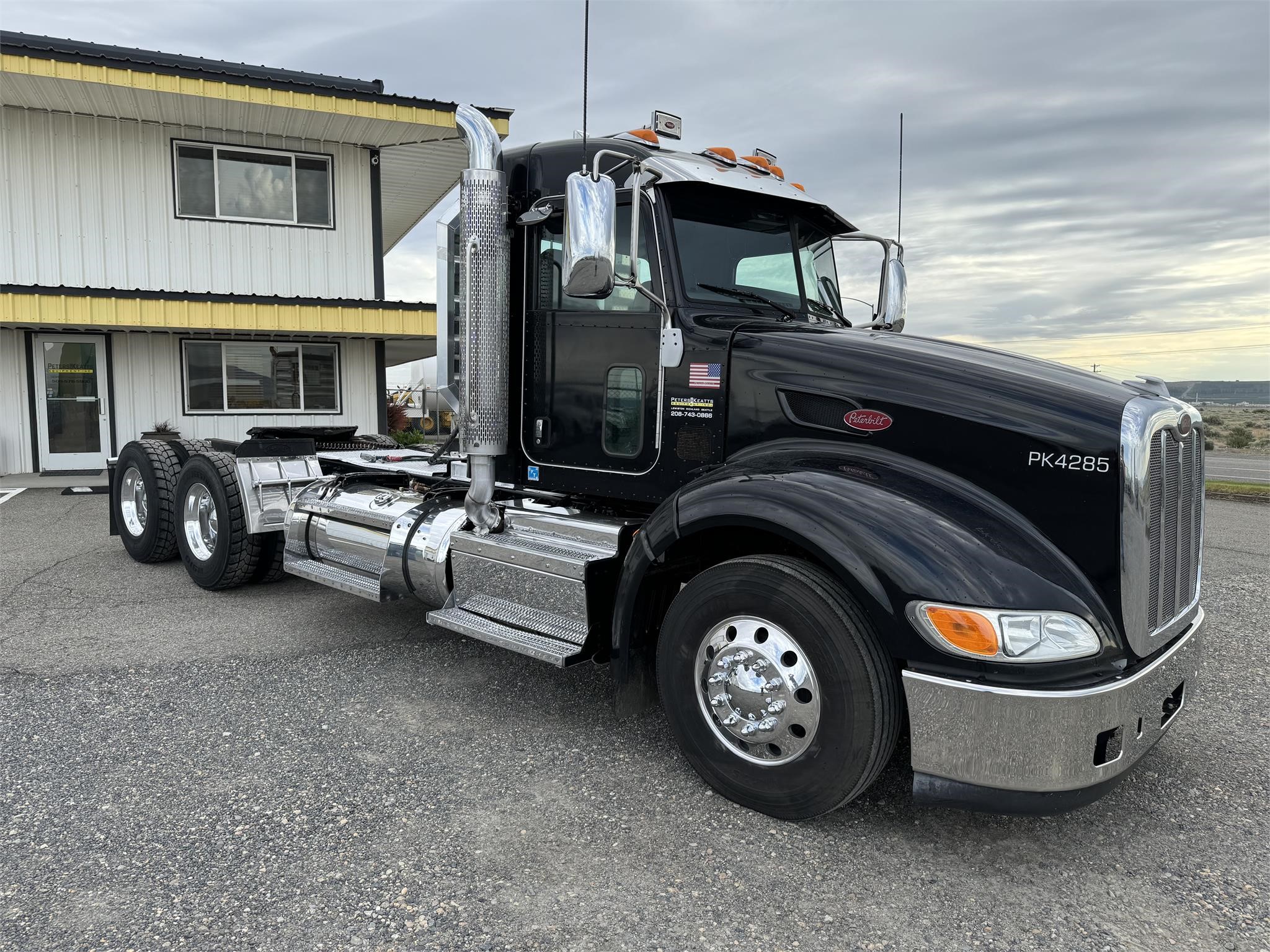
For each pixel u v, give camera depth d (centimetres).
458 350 402
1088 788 251
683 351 348
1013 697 246
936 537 263
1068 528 270
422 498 477
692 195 358
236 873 259
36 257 1223
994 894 255
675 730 318
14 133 1201
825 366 318
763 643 290
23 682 419
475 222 384
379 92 1388
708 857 272
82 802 301
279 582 631
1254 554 795
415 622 530
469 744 355
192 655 463
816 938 233
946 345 337
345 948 225
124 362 1299
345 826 288
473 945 228
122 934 229
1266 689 431
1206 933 236
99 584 623
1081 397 278
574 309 384
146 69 1107
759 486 293
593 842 280
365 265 1394
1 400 1262
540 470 403
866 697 268
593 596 347
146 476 652
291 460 589
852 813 302
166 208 1278
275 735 361
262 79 1163
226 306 1219
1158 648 279
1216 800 315
